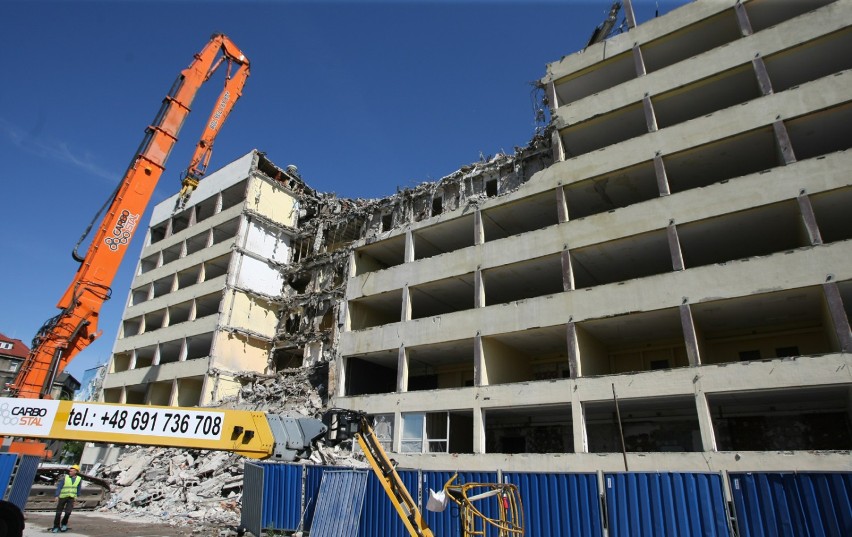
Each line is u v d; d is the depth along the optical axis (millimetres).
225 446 9625
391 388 32031
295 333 41031
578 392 20641
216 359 38062
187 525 17969
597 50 28281
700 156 23188
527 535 13297
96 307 25656
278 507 16281
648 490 12438
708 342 23422
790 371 16859
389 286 29469
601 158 25047
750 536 11117
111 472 29719
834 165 18812
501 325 24094
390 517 13945
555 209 27703
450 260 27562
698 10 25344
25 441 18266
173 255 51688
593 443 24484
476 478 14000
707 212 20797
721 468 16781
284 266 44719
